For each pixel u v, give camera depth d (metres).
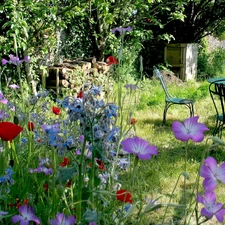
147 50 10.30
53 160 1.58
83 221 1.37
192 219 2.86
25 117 2.00
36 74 6.44
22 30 5.26
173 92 7.58
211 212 1.14
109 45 8.55
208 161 1.09
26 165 1.86
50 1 6.20
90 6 7.73
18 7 5.50
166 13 10.12
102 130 1.42
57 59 7.16
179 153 4.45
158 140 4.96
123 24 8.23
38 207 1.66
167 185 3.47
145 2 8.07
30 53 6.15
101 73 7.25
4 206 1.69
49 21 6.08
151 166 3.84
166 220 2.85
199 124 1.13
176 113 6.38
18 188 1.70
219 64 11.02
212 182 1.06
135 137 1.21
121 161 1.68
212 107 6.78
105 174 1.70
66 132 1.63
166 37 9.17
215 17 10.61
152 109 6.49
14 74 5.75
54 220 1.31
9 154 1.87
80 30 8.13
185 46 9.80
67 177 1.42
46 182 1.89
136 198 2.51
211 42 13.13
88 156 1.52
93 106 1.40
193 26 10.77
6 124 1.34
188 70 10.00
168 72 9.36
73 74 6.47
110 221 1.57
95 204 1.53
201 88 7.69
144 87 7.41
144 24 9.54
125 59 6.66
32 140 1.99
